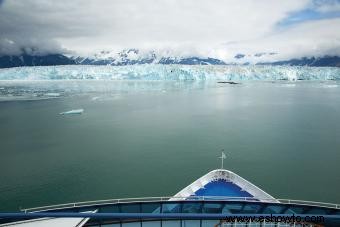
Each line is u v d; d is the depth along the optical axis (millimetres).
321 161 43531
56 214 8055
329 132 62688
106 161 45031
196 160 44781
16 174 39781
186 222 11289
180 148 51625
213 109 100812
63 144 55688
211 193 20109
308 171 39469
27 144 55812
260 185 35031
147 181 36875
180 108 104312
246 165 42188
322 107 102312
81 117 86938
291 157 45594
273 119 79625
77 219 10148
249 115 87125
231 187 20719
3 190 34594
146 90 181750
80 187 35312
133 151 50281
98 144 55469
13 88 187625
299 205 13273
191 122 76875
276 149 50125
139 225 11188
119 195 33000
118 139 59156
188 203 13461
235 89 190750
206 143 54812
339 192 32938
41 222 10000
